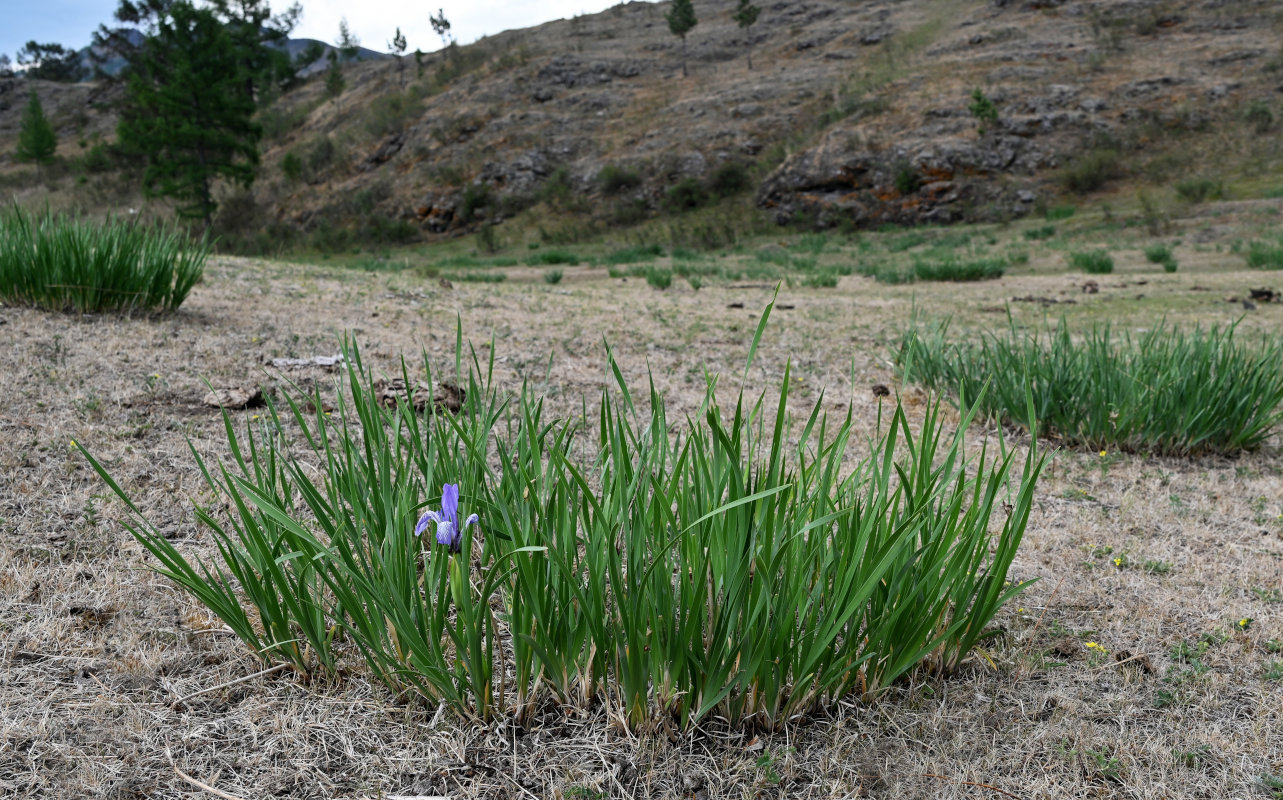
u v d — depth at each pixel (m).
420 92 76.31
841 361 7.75
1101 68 52.41
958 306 13.30
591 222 51.69
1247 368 5.25
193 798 1.83
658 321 9.97
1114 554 3.51
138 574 2.79
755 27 81.94
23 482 3.36
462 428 2.23
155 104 48.72
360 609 2.14
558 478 2.03
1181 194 36.22
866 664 2.29
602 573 2.11
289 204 62.97
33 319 6.07
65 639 2.40
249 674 2.31
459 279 22.47
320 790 1.89
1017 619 2.85
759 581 2.00
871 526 2.07
